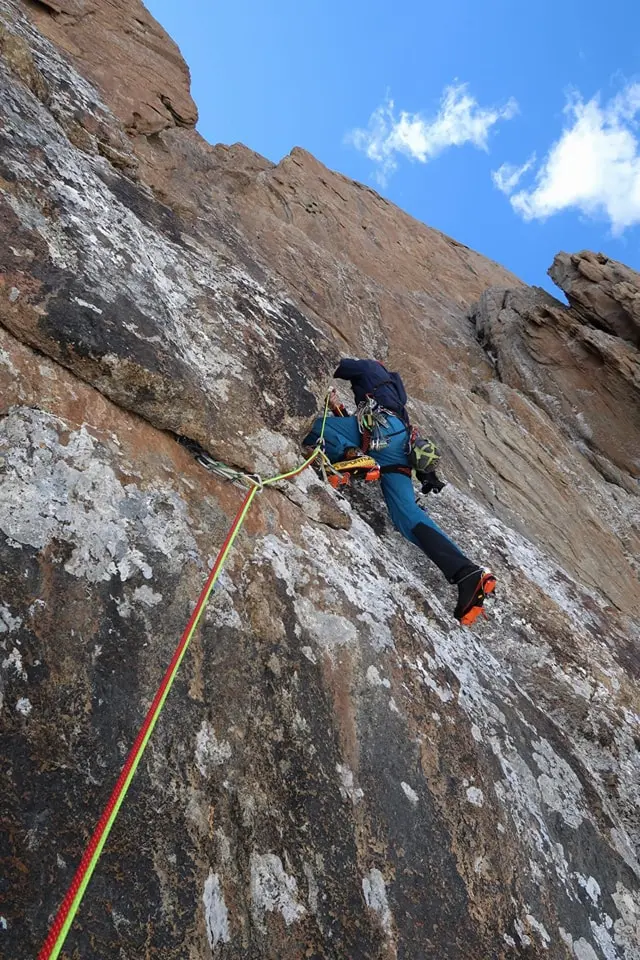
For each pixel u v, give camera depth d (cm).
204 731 234
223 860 213
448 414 827
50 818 189
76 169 367
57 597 227
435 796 273
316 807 242
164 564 260
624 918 297
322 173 1446
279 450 345
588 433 1097
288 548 315
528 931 260
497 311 1255
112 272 323
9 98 357
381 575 361
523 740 332
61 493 249
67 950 174
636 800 376
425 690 306
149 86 955
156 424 304
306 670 274
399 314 1120
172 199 535
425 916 240
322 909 222
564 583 552
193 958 191
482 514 562
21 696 204
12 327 272
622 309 1130
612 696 430
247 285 420
